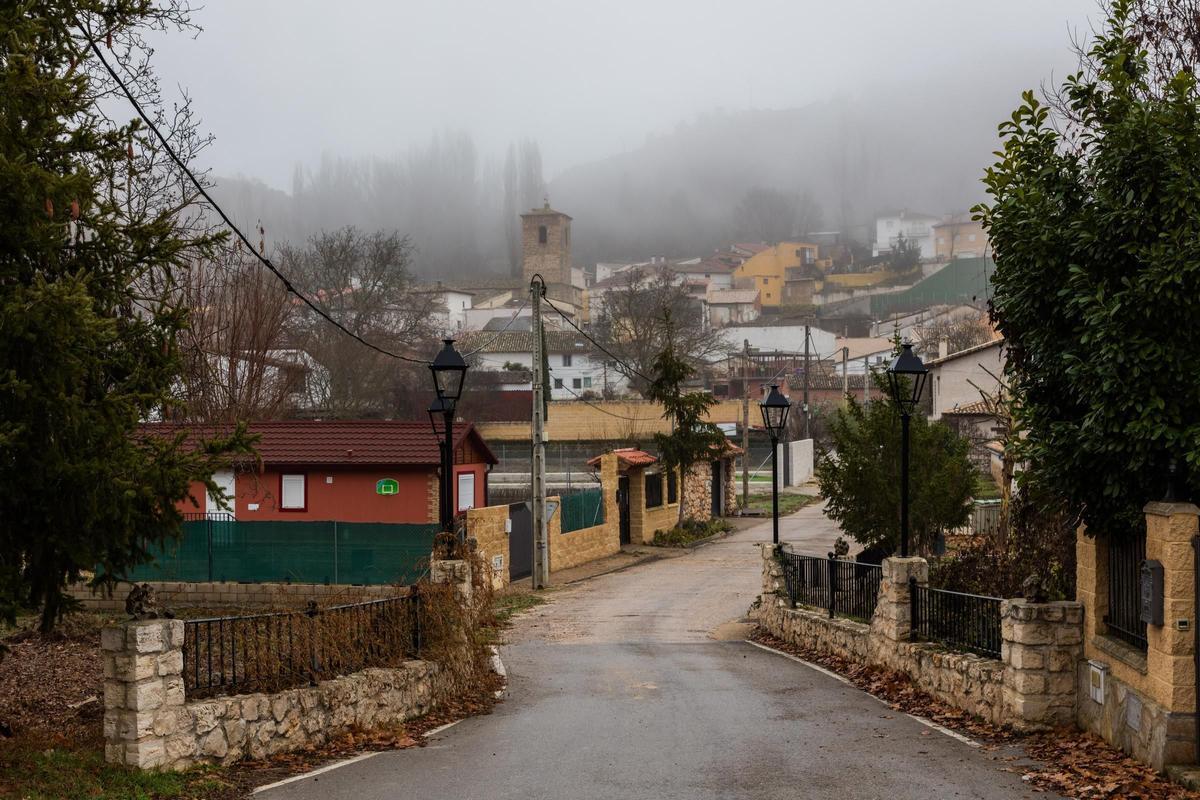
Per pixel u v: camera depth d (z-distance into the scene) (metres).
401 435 28.39
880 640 15.47
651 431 60.19
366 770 9.73
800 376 93.00
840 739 11.11
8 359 8.26
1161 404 9.34
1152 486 9.91
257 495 28.28
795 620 19.77
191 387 25.61
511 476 50.38
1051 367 10.84
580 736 11.33
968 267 147.00
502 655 18.75
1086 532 10.72
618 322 89.75
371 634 12.21
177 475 9.13
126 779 8.57
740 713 12.77
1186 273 9.32
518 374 91.62
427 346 83.38
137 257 9.88
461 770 9.71
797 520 49.25
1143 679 9.41
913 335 95.06
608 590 29.92
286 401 40.97
